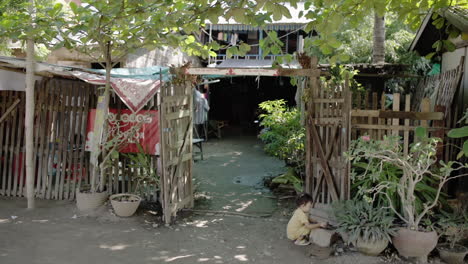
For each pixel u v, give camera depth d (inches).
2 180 293.3
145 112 268.8
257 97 788.0
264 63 559.2
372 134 238.2
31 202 262.8
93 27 229.0
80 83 282.5
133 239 218.7
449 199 239.5
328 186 230.1
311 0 210.4
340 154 225.3
